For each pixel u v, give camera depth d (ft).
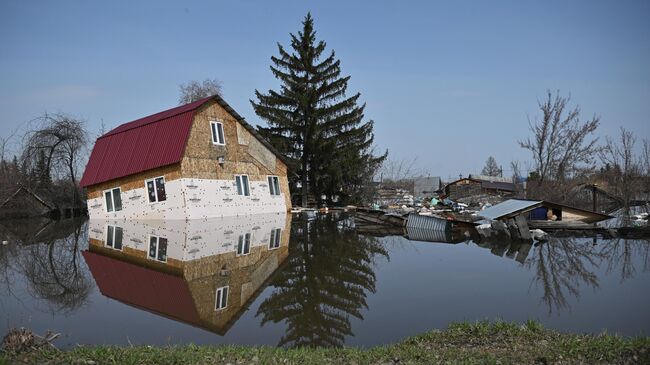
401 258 47.19
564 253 49.57
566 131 106.11
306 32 124.77
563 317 26.68
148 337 23.80
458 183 178.40
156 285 34.86
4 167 101.30
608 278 37.19
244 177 88.89
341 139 124.06
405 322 26.37
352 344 22.89
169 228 67.21
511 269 41.27
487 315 27.37
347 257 47.44
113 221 80.43
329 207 121.39
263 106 121.80
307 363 18.04
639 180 87.81
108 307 29.35
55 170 106.22
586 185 105.91
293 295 32.53
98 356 18.43
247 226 71.10
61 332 24.61
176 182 74.74
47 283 36.52
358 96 123.95
